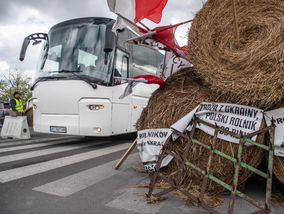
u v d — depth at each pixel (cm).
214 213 199
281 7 201
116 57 589
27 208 219
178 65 362
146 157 267
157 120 266
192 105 250
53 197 246
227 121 228
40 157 446
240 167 214
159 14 304
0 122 1074
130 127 652
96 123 536
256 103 217
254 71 201
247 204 232
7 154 470
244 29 218
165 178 231
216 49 222
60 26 612
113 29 330
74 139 727
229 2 223
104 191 264
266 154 221
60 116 555
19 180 303
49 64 586
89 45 564
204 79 237
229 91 218
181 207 221
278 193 256
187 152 234
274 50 192
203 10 239
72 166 380
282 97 200
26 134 721
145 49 761
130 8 289
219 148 227
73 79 541
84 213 209
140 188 273
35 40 648
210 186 237
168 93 278
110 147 581
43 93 568
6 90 2962
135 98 677
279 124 209
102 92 541
